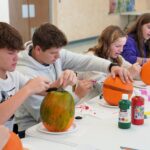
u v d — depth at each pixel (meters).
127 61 2.85
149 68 2.22
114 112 1.70
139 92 2.03
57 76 1.96
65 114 1.36
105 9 6.11
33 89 1.38
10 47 1.37
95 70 2.09
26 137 1.36
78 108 1.74
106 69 2.01
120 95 1.75
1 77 1.51
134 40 3.09
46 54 1.77
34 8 4.29
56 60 1.91
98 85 2.15
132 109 1.50
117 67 1.91
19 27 4.08
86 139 1.33
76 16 5.14
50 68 1.92
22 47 1.44
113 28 2.50
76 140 1.32
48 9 4.51
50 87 1.48
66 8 4.84
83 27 5.41
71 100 1.40
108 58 2.50
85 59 2.12
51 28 1.75
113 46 2.47
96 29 5.88
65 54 2.10
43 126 1.46
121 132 1.41
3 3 3.33
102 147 1.24
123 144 1.27
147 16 3.05
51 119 1.36
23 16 4.12
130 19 6.84
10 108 1.31
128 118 1.44
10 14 3.87
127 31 3.15
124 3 6.77
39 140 1.32
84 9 5.36
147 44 3.16
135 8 7.16
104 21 6.12
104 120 1.56
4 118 1.31
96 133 1.39
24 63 1.84
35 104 1.76
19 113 1.79
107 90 1.79
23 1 4.09
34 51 1.84
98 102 1.88
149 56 3.17
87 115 1.63
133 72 2.21
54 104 1.36
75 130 1.41
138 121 1.50
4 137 1.06
